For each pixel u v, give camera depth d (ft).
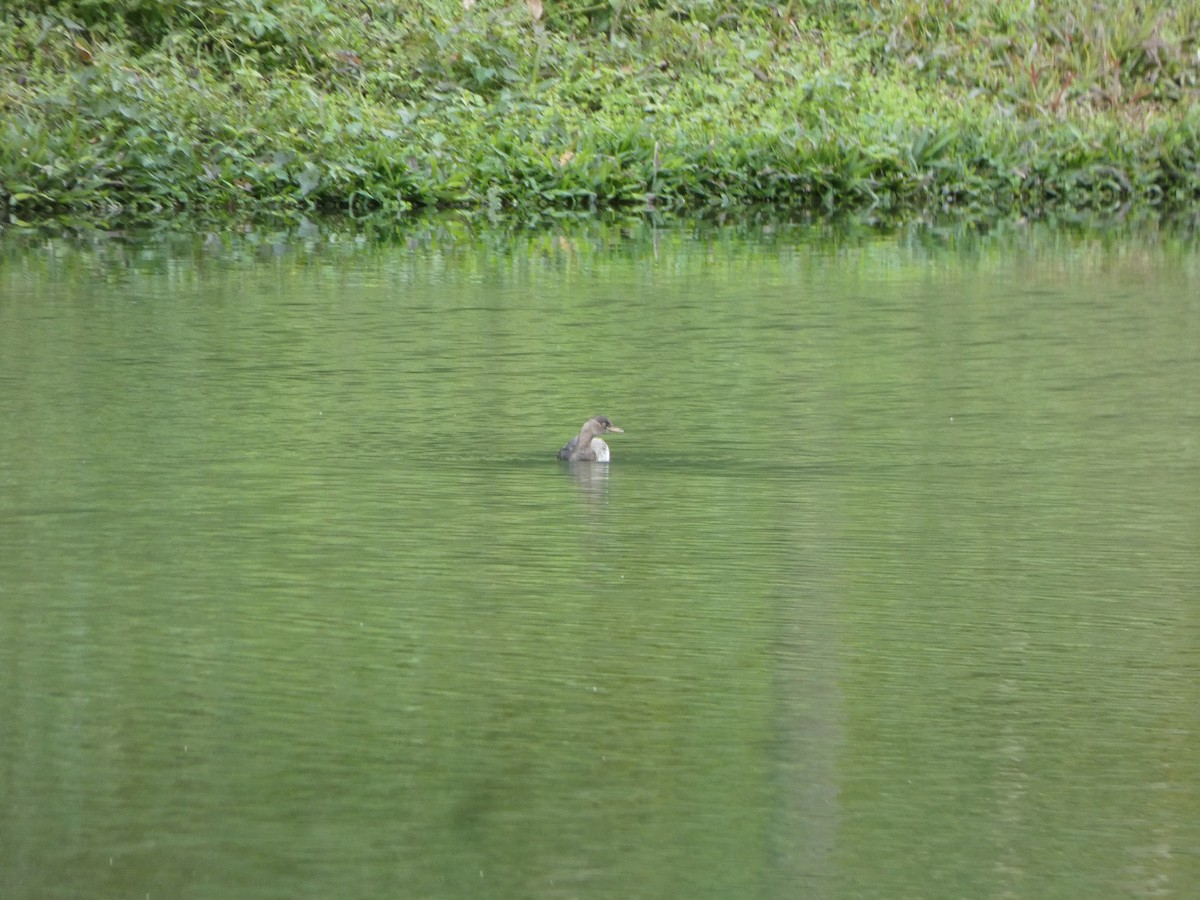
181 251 225.15
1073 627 92.02
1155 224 260.83
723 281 206.39
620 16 310.45
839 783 74.49
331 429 134.51
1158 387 151.33
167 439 130.62
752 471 124.06
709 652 87.71
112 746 76.59
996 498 116.88
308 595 95.86
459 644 88.17
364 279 205.05
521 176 271.28
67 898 65.10
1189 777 75.00
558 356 162.81
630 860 68.23
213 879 66.49
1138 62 316.19
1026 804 72.54
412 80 291.17
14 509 112.06
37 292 193.16
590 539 106.73
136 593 95.81
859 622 92.43
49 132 260.42
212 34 287.28
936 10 317.63
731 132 280.92
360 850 68.49
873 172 280.92
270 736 77.77
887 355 164.35
